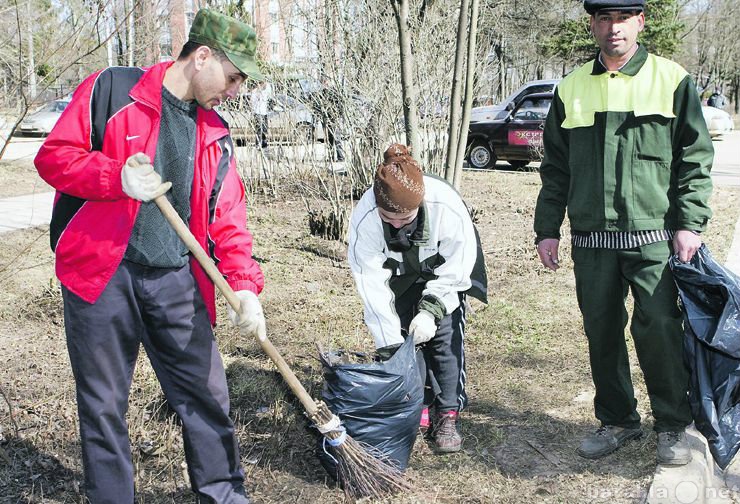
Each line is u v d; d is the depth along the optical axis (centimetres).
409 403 318
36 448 351
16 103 418
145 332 274
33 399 402
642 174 313
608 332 336
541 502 311
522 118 1455
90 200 253
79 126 247
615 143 314
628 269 324
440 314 324
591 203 322
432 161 838
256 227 888
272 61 914
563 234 862
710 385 319
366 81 807
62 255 256
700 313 316
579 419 382
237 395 406
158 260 261
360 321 542
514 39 2533
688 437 360
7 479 327
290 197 1062
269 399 402
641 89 311
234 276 275
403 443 323
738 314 307
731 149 1953
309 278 667
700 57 4856
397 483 314
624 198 314
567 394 412
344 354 359
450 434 348
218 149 268
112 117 251
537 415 386
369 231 321
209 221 272
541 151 1413
